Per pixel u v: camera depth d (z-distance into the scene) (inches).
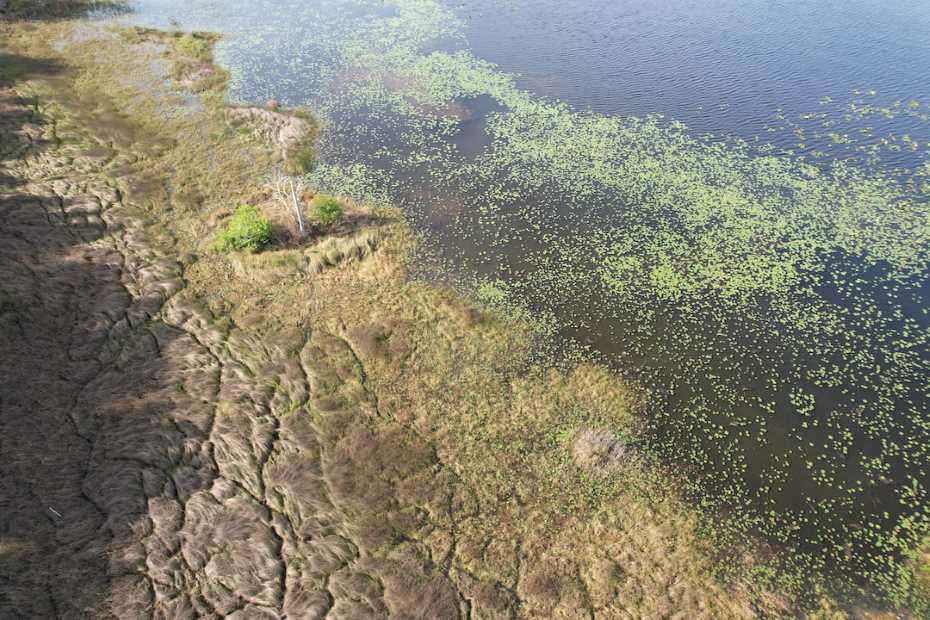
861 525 397.7
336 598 355.6
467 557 376.5
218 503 396.2
